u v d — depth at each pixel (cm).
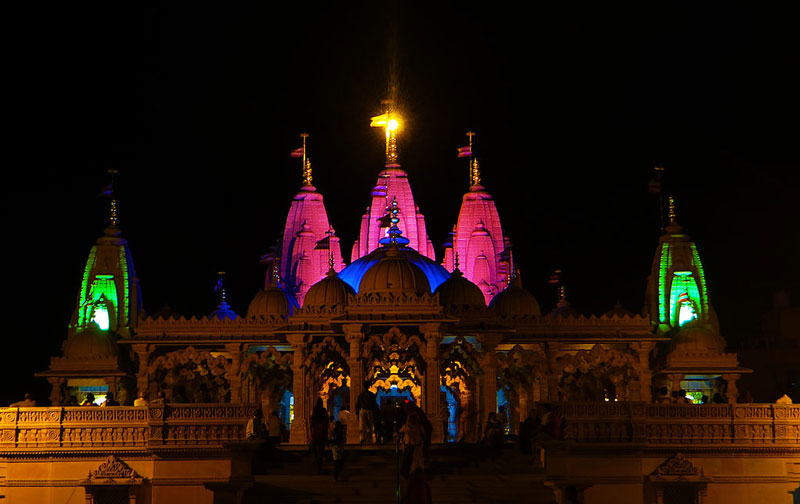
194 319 5875
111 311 6166
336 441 4025
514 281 6216
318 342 5534
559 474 3947
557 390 5762
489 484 3991
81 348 5819
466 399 5675
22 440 4394
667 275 6291
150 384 5809
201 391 5959
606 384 5956
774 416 4478
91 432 4406
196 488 4338
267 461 4238
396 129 6862
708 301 6266
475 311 5541
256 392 5884
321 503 3806
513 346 5788
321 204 6825
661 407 4450
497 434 4622
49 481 4384
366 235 6762
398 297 5328
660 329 6194
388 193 6706
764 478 4453
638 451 4356
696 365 5834
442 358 5359
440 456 4406
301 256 6650
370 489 3909
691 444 4419
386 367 5494
